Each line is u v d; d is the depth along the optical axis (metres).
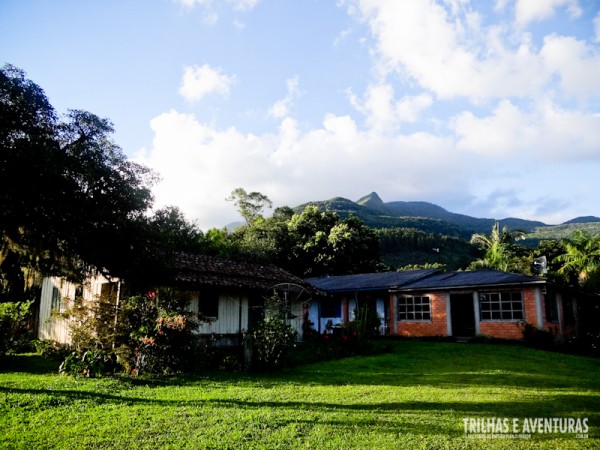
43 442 5.82
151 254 10.91
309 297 22.55
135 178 10.15
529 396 8.99
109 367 11.79
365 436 6.19
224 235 39.16
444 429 6.55
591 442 6.02
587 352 20.78
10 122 8.16
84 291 16.45
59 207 8.74
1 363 13.35
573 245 34.41
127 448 5.65
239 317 18.41
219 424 6.66
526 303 21.55
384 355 17.25
